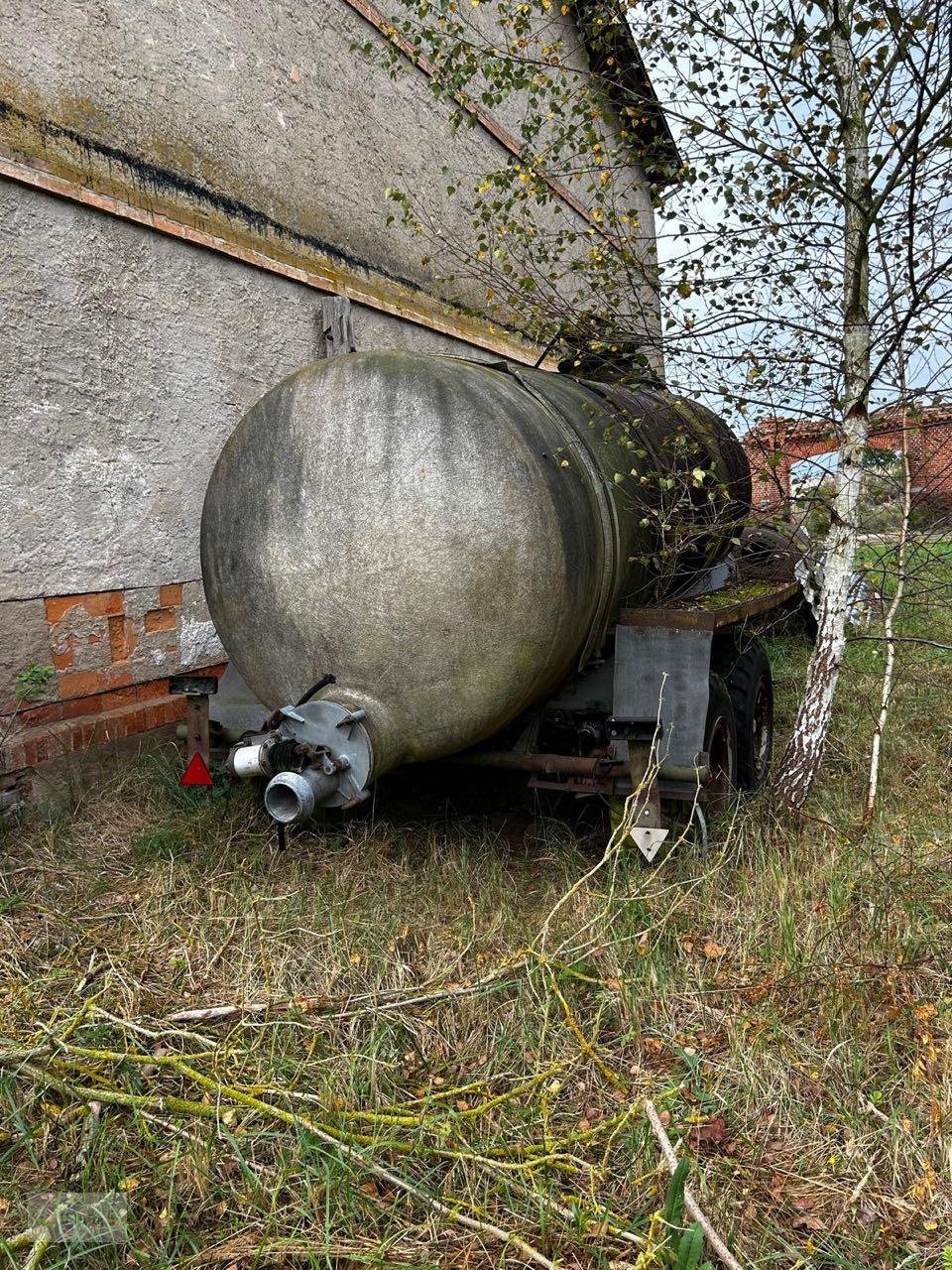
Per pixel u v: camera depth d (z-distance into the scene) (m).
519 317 4.93
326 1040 2.66
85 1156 2.20
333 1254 1.97
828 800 4.27
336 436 3.30
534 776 3.79
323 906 3.38
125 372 4.65
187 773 3.89
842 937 3.13
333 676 3.39
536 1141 2.30
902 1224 2.09
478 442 3.23
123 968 2.96
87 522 4.46
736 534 5.47
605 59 4.29
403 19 7.38
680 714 3.62
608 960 3.00
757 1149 2.31
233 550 3.52
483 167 8.94
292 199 6.04
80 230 4.36
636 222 4.38
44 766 4.18
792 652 7.62
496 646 3.27
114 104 4.57
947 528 4.15
